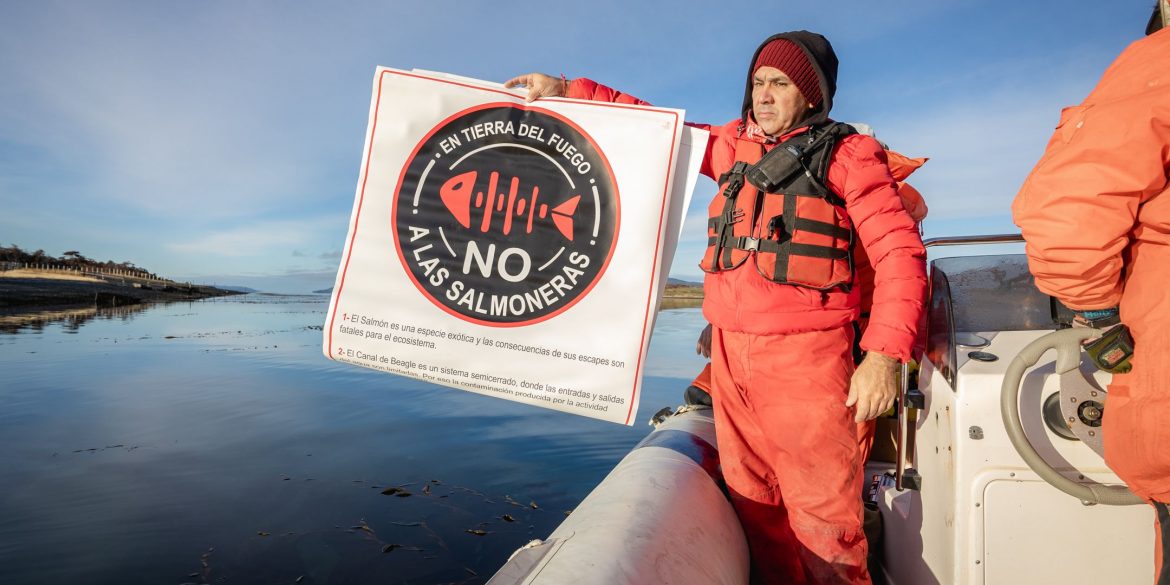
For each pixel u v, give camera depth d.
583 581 1.23
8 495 4.12
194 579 2.96
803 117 1.90
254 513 3.80
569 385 1.84
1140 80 1.08
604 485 1.81
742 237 1.81
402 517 3.73
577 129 1.87
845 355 1.77
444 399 7.56
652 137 1.84
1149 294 1.14
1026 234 1.22
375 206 1.90
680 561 1.46
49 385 8.62
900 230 1.65
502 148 1.89
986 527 1.54
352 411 6.87
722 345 1.94
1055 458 1.50
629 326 1.82
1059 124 1.23
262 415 6.66
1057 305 1.70
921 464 1.86
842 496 1.73
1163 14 1.31
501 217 1.88
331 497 4.08
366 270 1.89
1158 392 1.12
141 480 4.45
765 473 1.91
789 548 1.92
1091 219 1.11
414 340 1.88
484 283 1.87
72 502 4.00
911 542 1.92
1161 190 1.11
